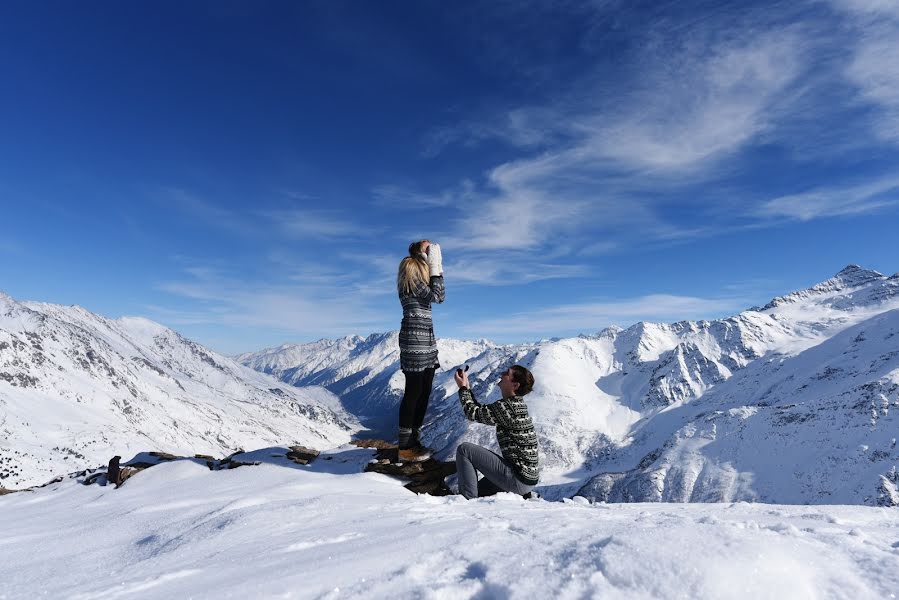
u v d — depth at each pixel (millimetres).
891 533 3035
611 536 2611
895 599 1918
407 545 3047
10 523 7977
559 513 4172
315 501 5375
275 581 2492
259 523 4668
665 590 1951
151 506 6922
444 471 8320
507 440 6430
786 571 2039
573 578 2135
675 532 2461
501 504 5129
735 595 1881
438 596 2172
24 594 3357
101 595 2750
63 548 5277
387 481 7980
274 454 10102
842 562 2297
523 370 6574
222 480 8805
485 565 2490
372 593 2283
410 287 7832
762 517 3912
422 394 8305
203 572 3098
